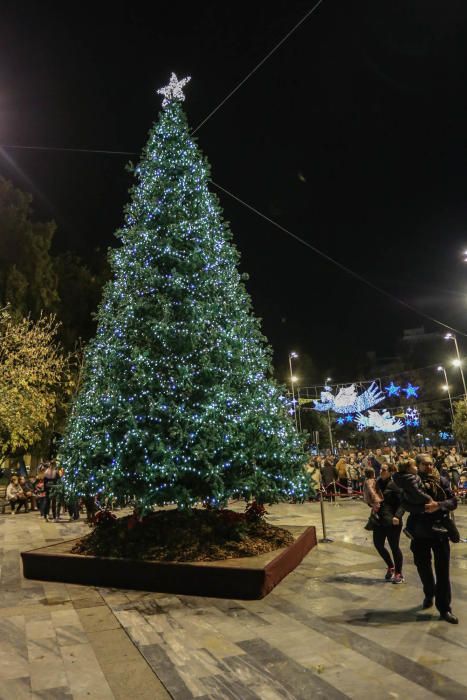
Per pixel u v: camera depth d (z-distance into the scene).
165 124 10.55
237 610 6.45
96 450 8.69
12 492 19.75
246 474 9.16
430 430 48.53
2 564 9.97
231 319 10.02
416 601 6.50
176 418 8.56
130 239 9.99
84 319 29.17
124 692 4.32
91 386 9.80
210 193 10.71
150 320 9.09
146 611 6.55
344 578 7.88
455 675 4.34
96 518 9.40
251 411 9.27
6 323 22.14
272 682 4.38
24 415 21.09
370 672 4.48
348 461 24.95
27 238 26.03
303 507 18.25
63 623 6.16
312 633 5.50
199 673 4.61
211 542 8.41
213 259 9.95
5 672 4.77
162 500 8.45
